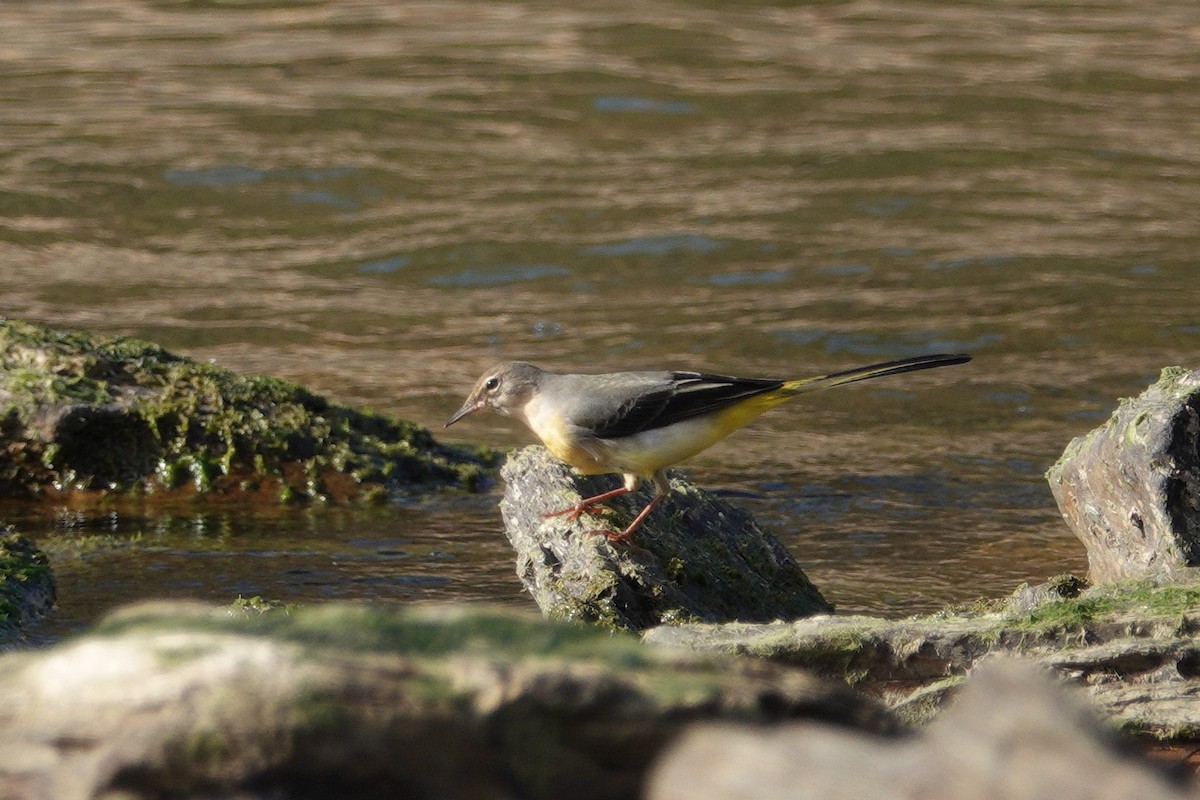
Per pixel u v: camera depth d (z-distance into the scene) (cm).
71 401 1345
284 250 2317
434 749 421
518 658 447
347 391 1762
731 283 2188
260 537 1247
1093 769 372
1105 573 1033
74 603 1071
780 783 391
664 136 2842
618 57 3300
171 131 2786
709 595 1022
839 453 1561
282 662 431
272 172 2609
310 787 415
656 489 1130
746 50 3372
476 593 1116
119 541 1223
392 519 1314
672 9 3703
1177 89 3095
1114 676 750
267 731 414
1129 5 3769
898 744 411
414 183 2583
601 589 968
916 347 1942
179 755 412
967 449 1577
